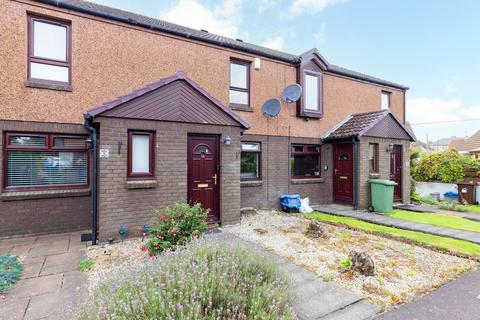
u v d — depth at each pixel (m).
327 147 10.59
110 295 2.48
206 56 8.18
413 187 12.03
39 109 6.07
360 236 6.07
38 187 6.22
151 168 5.96
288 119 9.84
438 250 5.20
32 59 6.08
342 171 10.30
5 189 5.86
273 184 9.46
